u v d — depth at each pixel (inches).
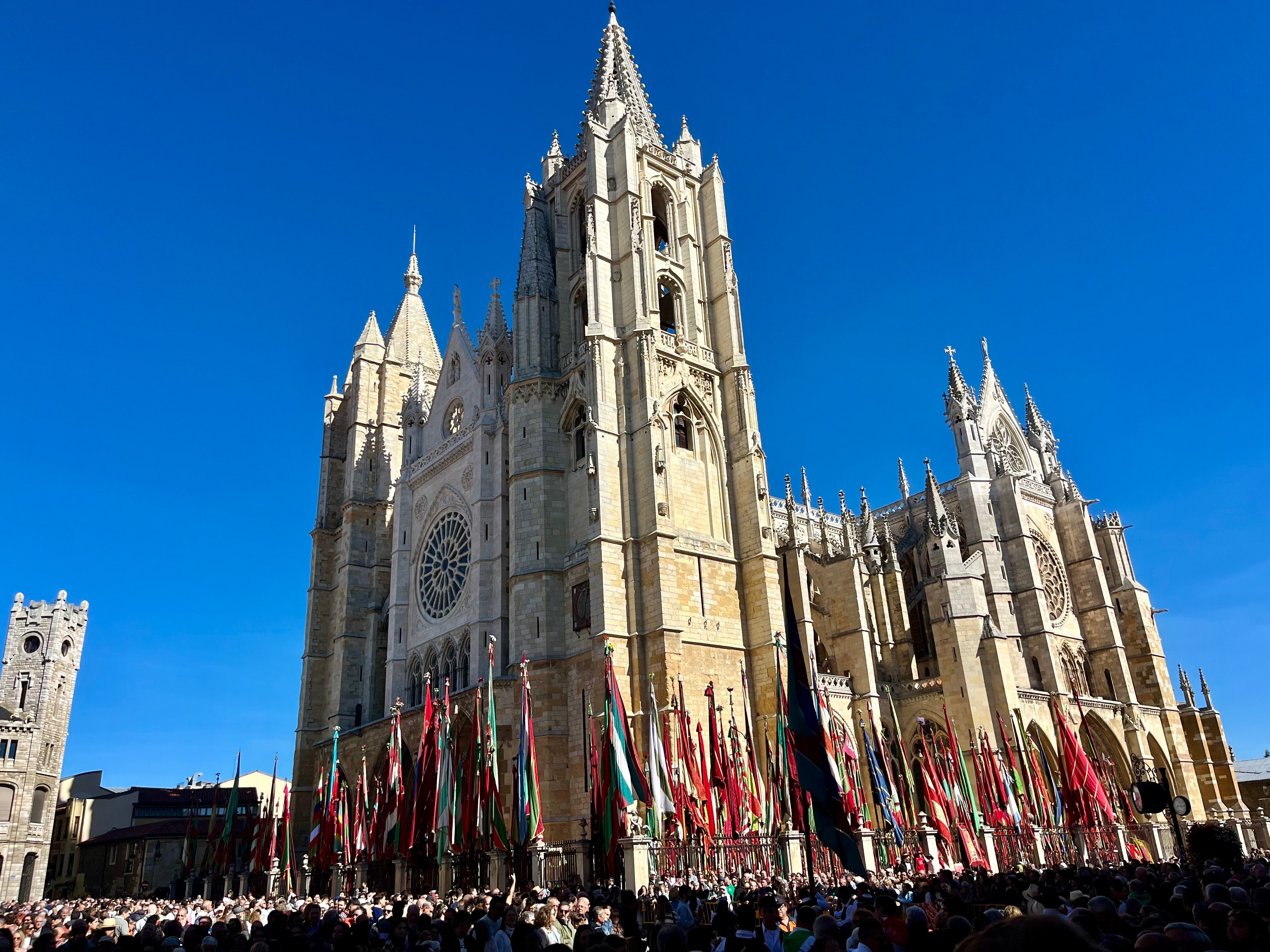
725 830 1772.9
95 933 808.3
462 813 1834.4
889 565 3174.2
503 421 2898.6
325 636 3521.2
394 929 831.7
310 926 936.9
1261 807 4160.9
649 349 2573.8
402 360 3836.1
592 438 2488.9
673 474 2544.3
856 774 2177.7
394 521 3282.5
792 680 1133.1
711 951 666.8
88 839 4520.2
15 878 3750.0
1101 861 2257.6
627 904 934.4
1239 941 422.3
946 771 2342.5
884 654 3024.1
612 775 1631.4
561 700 2358.5
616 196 2807.6
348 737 3093.0
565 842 2075.5
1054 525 3720.5
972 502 3378.4
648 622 2317.9
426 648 2933.1
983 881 1157.1
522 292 2844.5
